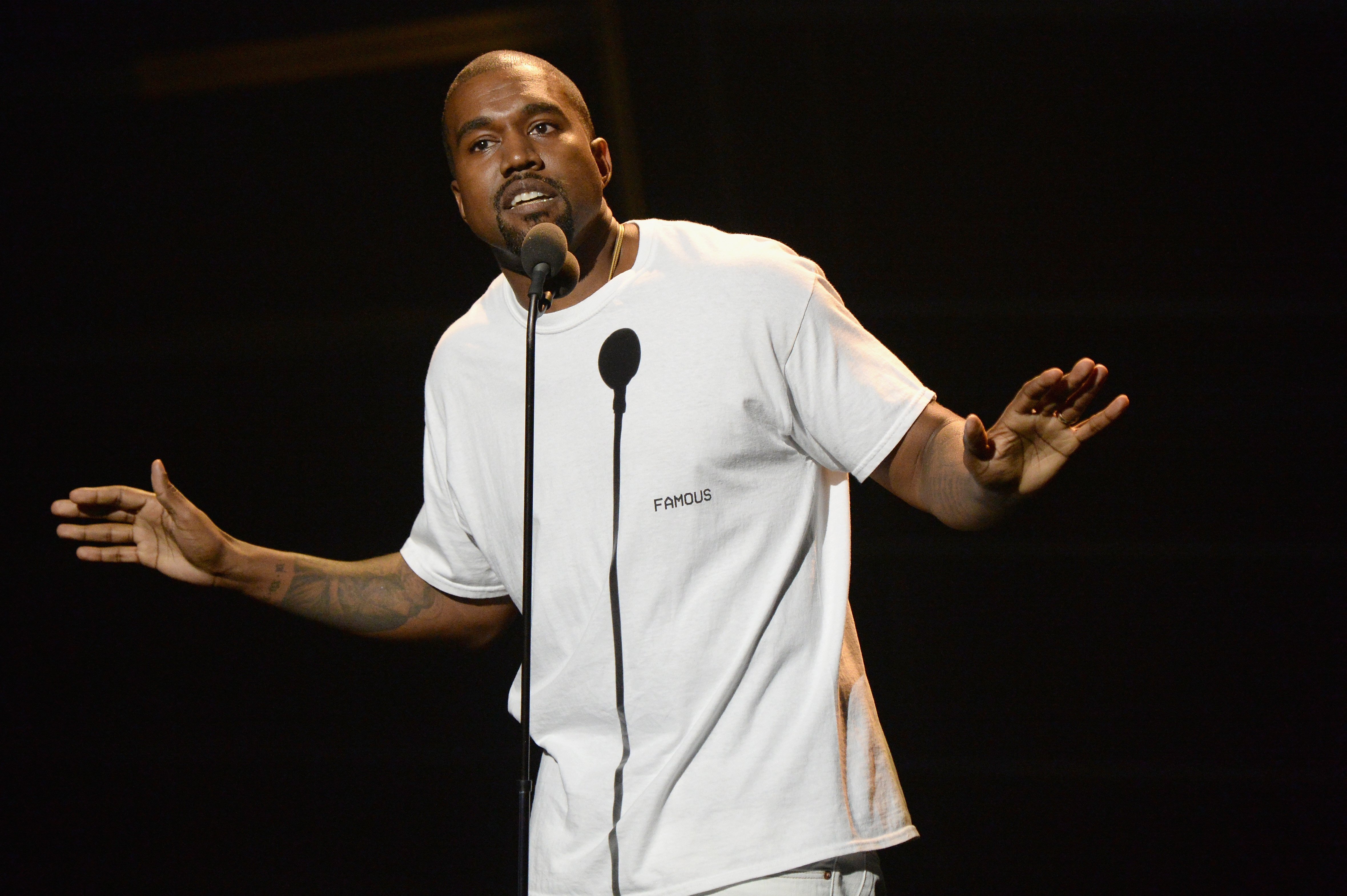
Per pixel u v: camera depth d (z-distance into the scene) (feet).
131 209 56.59
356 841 50.80
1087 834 48.75
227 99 55.31
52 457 56.59
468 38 54.60
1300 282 57.52
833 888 17.94
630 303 19.90
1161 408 59.16
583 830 18.93
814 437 19.66
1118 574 57.41
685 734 18.47
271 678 54.24
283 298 57.72
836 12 56.18
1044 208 58.18
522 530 20.75
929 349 59.11
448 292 57.72
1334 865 46.06
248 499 57.36
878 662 56.34
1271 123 56.54
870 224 58.23
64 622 55.11
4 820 52.26
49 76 53.88
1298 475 57.88
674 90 55.21
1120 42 56.54
